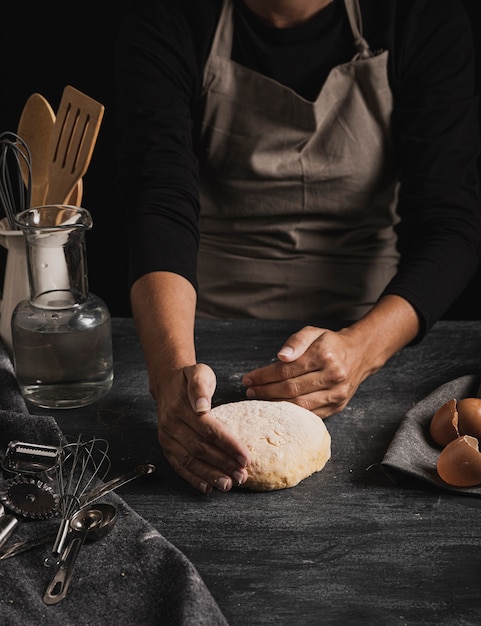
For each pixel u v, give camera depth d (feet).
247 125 5.13
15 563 2.76
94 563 2.74
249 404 3.50
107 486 3.11
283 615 2.56
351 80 5.01
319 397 3.60
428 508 3.06
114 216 8.50
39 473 3.22
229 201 5.34
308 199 5.25
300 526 2.98
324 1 4.99
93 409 3.77
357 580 2.70
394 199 5.47
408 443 3.34
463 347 4.29
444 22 5.01
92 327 3.67
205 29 4.98
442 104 4.95
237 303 5.56
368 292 5.49
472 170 4.98
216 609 2.51
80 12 7.95
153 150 4.75
